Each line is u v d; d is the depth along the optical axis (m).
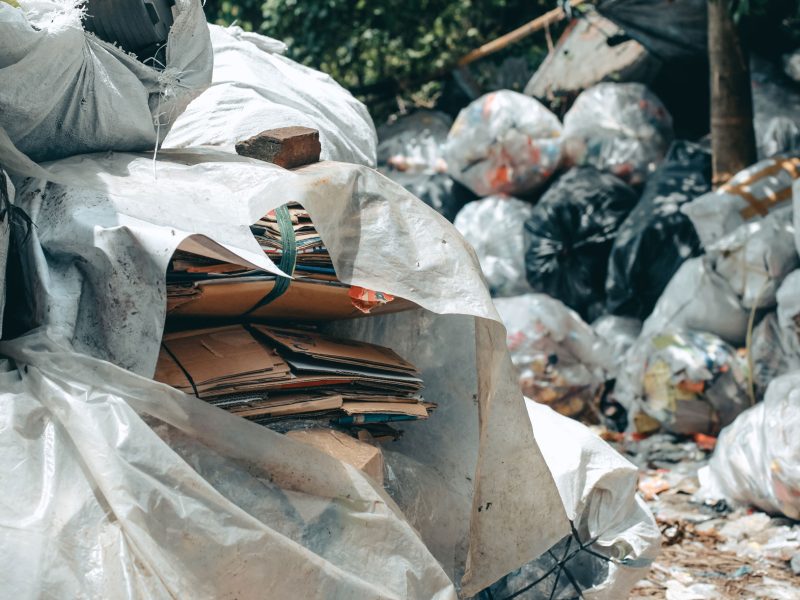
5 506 1.78
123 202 2.09
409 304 2.61
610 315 5.83
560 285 6.00
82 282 2.07
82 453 1.86
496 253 6.21
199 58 2.47
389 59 7.82
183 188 2.16
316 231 2.29
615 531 2.74
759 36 6.68
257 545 1.91
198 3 2.43
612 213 5.99
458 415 2.65
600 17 7.39
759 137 6.37
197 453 2.01
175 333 2.38
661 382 5.05
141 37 2.42
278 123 2.89
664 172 6.01
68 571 1.76
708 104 7.03
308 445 2.10
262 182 2.17
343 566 2.05
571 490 2.69
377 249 2.21
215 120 2.92
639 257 5.63
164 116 2.46
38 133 2.25
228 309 2.37
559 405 5.29
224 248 2.10
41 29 2.11
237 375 2.24
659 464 4.82
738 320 5.18
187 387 2.16
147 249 2.01
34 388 1.94
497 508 2.44
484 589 2.70
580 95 6.63
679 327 5.29
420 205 2.30
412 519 2.53
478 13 8.17
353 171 2.23
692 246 5.62
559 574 2.71
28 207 2.17
